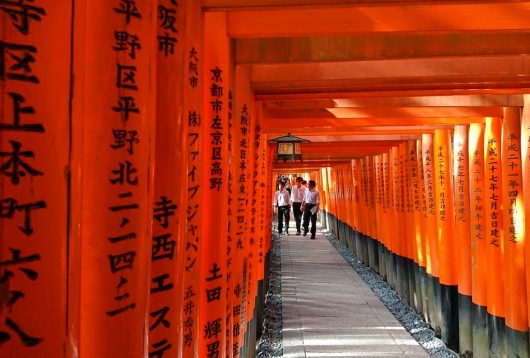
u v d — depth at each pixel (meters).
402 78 4.20
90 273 1.50
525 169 5.04
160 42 1.89
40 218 1.12
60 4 1.14
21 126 1.10
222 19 3.02
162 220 1.89
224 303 3.09
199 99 2.40
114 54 1.50
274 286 10.97
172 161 1.90
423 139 7.60
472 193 6.16
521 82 4.25
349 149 10.52
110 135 1.50
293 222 30.67
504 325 5.69
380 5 2.55
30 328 1.11
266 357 6.53
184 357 2.36
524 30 3.00
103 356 1.50
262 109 5.75
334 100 5.65
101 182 1.50
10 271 1.10
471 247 6.26
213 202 3.00
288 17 3.09
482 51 3.51
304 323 8.16
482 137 6.04
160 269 1.89
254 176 5.55
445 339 7.01
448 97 5.30
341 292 10.42
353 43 3.57
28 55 1.10
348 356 6.60
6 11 1.09
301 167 18.38
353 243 15.42
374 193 12.21
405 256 9.43
